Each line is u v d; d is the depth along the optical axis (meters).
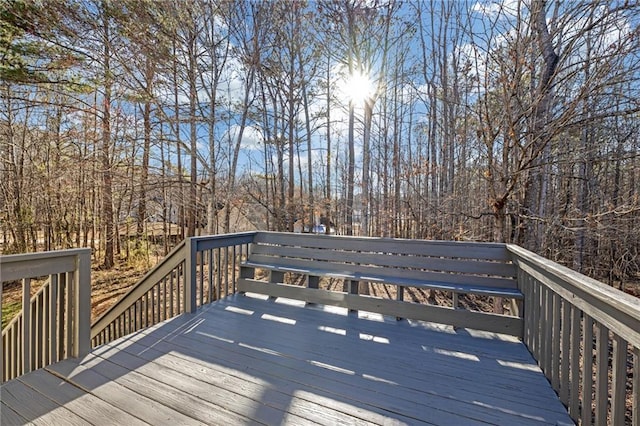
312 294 3.39
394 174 9.35
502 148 4.80
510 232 5.21
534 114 4.29
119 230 11.01
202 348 2.36
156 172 8.77
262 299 3.55
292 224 10.13
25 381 1.86
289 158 10.51
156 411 1.61
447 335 2.66
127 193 9.27
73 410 1.60
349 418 1.59
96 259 10.92
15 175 9.38
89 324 2.23
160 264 3.29
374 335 2.65
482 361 2.22
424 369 2.11
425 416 1.62
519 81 4.13
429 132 9.78
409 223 8.76
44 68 7.04
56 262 2.05
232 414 1.60
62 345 2.19
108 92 7.98
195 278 3.14
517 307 2.65
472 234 5.91
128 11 7.18
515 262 2.73
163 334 2.61
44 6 6.51
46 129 9.41
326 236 3.61
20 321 2.64
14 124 9.45
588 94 3.74
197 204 9.41
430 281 3.04
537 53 4.20
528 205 5.00
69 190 9.03
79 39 7.02
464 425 1.56
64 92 7.88
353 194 9.85
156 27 7.56
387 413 1.64
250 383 1.90
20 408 1.61
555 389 1.87
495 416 1.63
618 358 1.21
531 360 2.24
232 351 2.32
